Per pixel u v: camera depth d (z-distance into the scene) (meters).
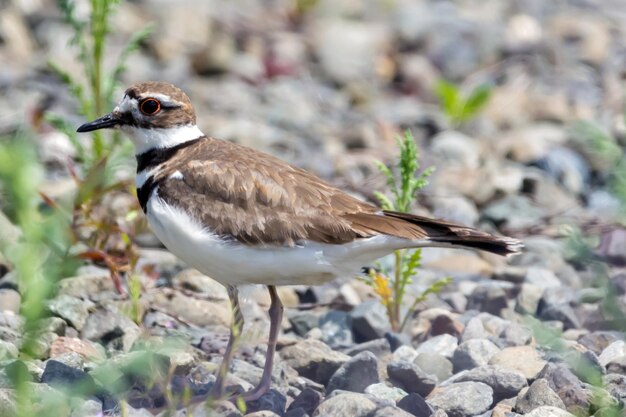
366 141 17.20
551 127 18.08
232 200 9.62
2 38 20.03
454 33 21.69
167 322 11.29
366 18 23.16
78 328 10.77
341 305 12.14
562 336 10.88
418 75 20.42
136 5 21.92
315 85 19.98
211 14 22.02
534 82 20.19
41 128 16.14
